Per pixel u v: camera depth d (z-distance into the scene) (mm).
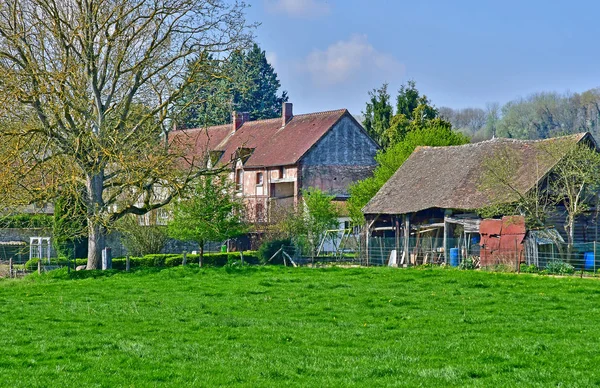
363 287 30797
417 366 16344
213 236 45875
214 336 20406
